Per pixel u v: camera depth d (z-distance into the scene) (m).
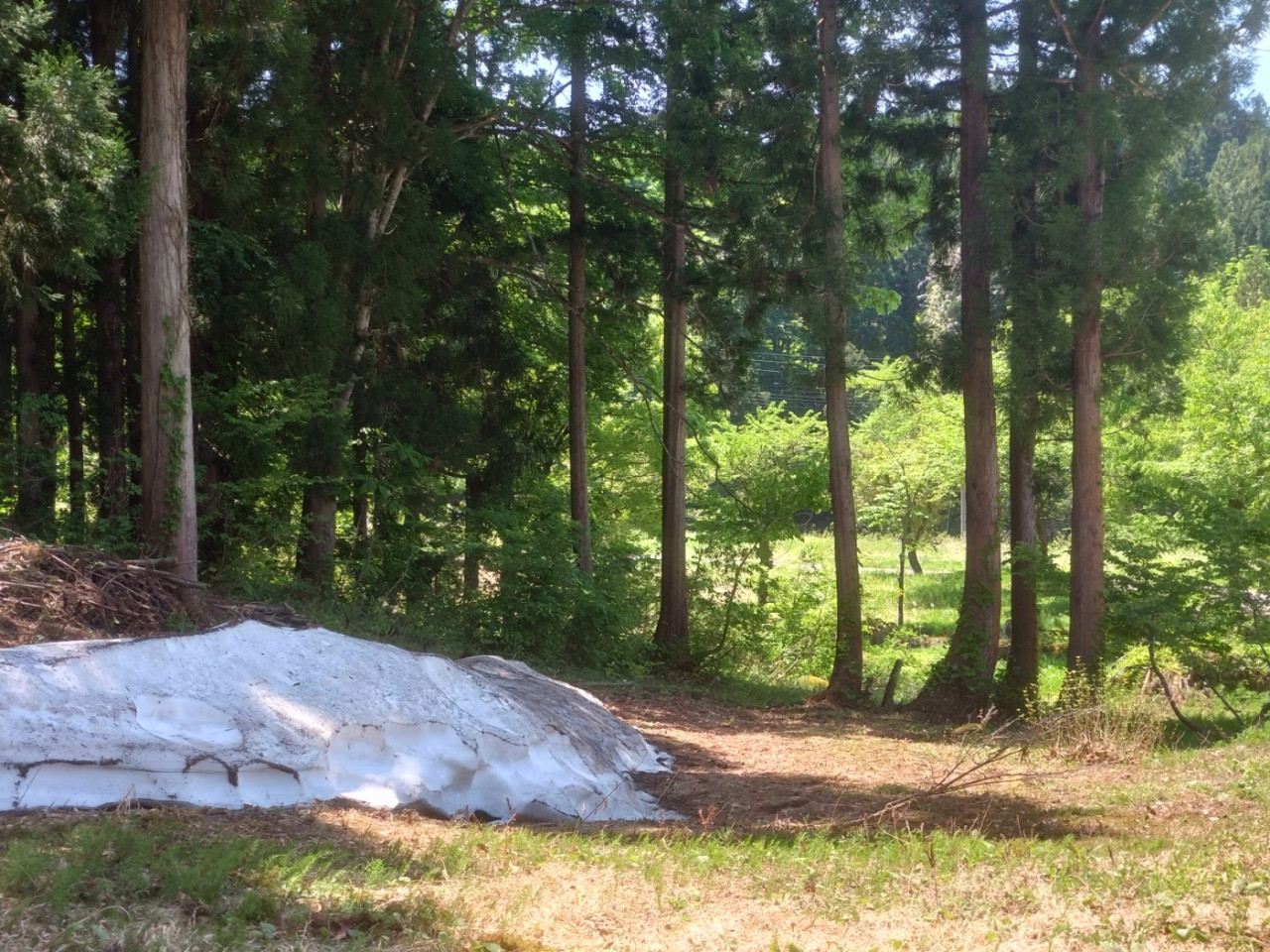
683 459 21.55
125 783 6.59
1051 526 27.58
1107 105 14.74
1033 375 15.77
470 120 19.39
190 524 11.55
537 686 10.48
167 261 11.41
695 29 18.58
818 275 17.38
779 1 17.05
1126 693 13.85
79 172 10.77
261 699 7.59
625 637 19.67
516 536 17.88
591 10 19.47
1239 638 15.11
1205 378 21.42
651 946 4.86
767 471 22.70
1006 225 15.70
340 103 16.08
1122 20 15.15
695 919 5.33
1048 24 15.94
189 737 7.02
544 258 21.23
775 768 11.31
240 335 14.51
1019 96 16.14
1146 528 15.86
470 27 20.23
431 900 5.07
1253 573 14.24
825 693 17.98
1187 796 9.08
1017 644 17.62
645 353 25.19
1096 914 5.34
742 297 19.75
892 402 25.39
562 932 5.00
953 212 18.78
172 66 11.41
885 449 28.34
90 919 4.37
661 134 19.73
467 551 17.88
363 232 16.44
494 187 20.06
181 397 11.48
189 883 4.86
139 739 6.73
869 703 17.92
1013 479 18.53
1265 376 21.25
